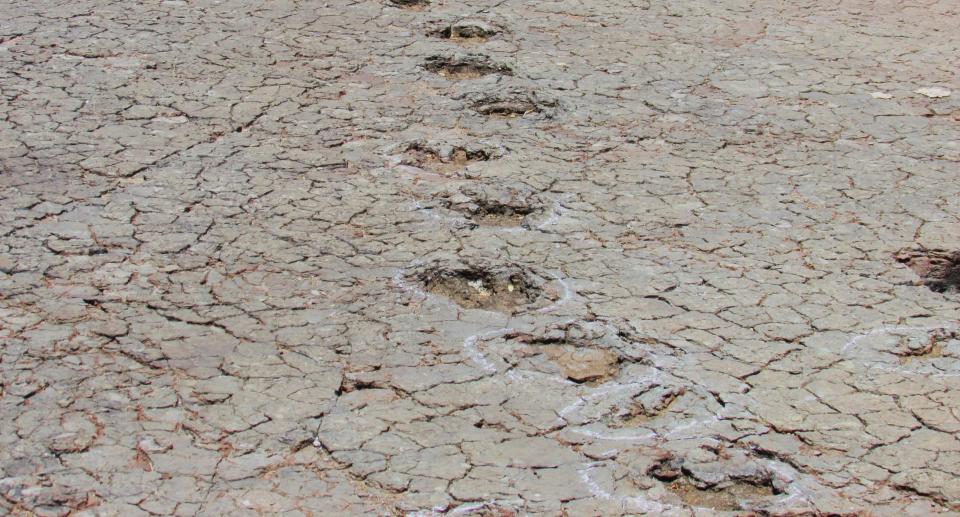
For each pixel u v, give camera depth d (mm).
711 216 7770
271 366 6652
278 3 10086
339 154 8180
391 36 9648
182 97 8633
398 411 6473
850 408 6555
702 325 6980
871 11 10578
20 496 6039
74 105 8469
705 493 6219
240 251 7328
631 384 6656
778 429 6457
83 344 6703
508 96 8906
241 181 7867
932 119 8836
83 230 7391
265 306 6980
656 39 9844
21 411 6359
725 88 9133
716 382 6672
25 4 9789
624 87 9086
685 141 8477
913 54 9766
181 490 6098
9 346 6660
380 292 7117
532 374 6688
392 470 6223
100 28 9477
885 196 7992
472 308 7094
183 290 7047
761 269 7371
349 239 7473
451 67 9320
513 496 6148
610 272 7309
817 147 8461
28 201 7570
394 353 6758
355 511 6062
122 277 7102
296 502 6078
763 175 8164
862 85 9250
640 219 7727
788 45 9844
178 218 7535
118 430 6312
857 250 7535
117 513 6000
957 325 7027
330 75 9031
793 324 7004
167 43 9312
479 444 6348
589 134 8516
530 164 8172
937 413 6539
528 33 9828
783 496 6195
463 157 8258
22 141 8070
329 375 6621
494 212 7770
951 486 6227
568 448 6352
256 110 8547
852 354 6840
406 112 8648
